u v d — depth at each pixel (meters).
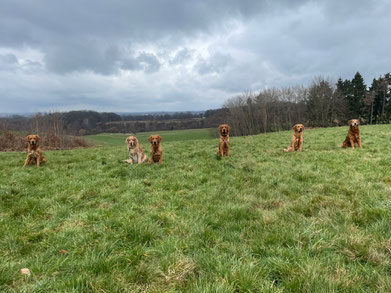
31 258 2.42
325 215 3.10
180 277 2.04
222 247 2.52
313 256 2.28
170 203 3.93
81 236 2.78
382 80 50.81
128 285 1.97
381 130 16.14
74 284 1.95
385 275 1.90
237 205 3.66
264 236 2.66
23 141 20.25
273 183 4.83
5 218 3.42
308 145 10.78
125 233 2.85
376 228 2.63
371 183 4.32
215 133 49.78
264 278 1.97
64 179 5.81
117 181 5.54
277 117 51.78
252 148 10.91
